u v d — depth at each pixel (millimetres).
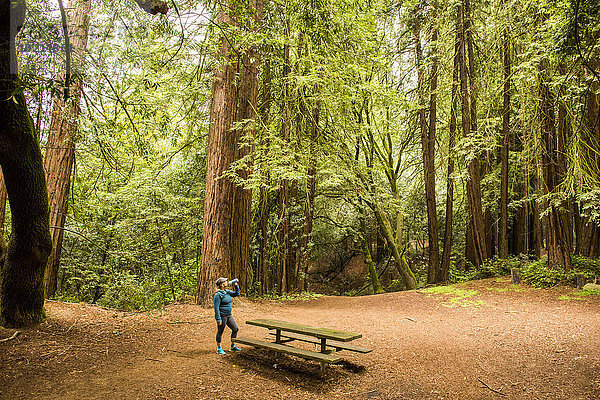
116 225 14539
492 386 5297
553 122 13109
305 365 6055
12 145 6227
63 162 11430
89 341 6797
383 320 10273
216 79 11930
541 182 13445
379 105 17688
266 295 15016
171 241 16484
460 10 16656
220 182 11664
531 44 11930
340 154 16859
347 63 14016
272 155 12820
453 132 17641
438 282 17484
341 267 27750
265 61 15484
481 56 18281
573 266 13094
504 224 16250
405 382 5461
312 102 15289
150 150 9750
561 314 9406
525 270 14281
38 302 7320
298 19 8133
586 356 6191
